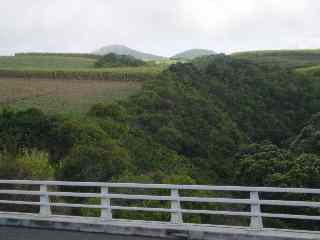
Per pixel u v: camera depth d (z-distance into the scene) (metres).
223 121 66.88
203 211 11.34
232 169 51.47
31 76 84.56
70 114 49.16
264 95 82.62
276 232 10.58
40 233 12.16
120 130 47.78
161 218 17.31
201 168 50.75
